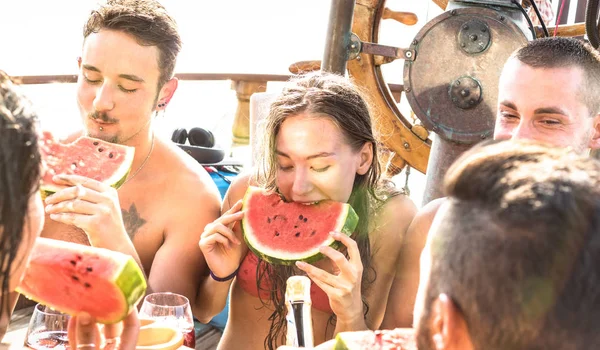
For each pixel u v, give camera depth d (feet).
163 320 6.24
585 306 3.08
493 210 3.27
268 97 12.42
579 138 7.44
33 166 3.51
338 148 7.38
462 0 10.87
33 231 3.71
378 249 8.25
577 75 7.24
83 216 6.54
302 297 5.52
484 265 3.21
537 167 3.36
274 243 7.18
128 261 4.64
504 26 10.51
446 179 3.65
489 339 3.24
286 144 7.34
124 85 8.11
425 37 10.87
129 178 8.80
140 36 8.04
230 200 8.82
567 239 3.09
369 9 12.66
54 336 5.68
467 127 10.91
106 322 4.78
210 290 8.11
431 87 11.00
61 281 4.60
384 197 8.43
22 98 3.57
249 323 8.13
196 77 17.56
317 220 7.25
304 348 4.87
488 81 10.67
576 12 20.48
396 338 4.63
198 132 13.46
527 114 7.34
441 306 3.35
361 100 7.85
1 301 3.75
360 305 6.81
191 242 8.65
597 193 3.19
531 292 3.11
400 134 13.12
